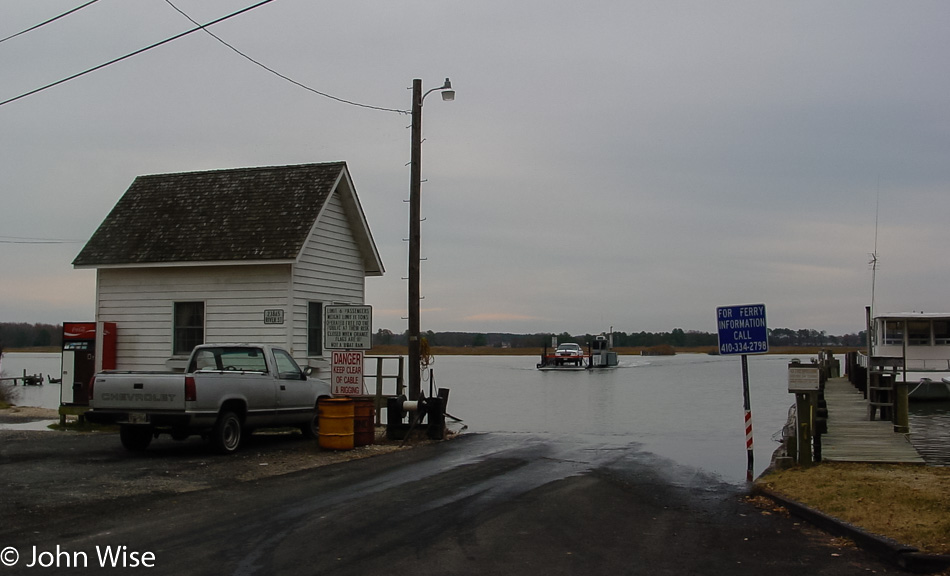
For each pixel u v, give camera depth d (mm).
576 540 8875
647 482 12977
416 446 17172
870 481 11703
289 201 22375
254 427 16453
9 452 15492
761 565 8031
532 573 7551
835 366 44250
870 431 18844
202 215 22797
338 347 18781
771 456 16562
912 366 37281
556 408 31391
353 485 12086
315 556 7980
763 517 10352
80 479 12305
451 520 9680
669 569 7812
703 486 12711
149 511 10031
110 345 21922
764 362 123875
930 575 7637
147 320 22172
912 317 37344
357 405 17047
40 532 8883
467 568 7664
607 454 16328
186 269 21922
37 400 39875
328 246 23109
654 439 19797
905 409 18562
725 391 43938
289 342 20938
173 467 13672
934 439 18969
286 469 13711
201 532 8930
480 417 27109
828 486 11438
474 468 13984
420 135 20984
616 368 83812
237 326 21422
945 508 9734
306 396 17844
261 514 9891
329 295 23094
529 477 13062
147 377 14812
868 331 31672
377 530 9109
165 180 24484
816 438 14086
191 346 21891
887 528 8914
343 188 23547
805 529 9648
